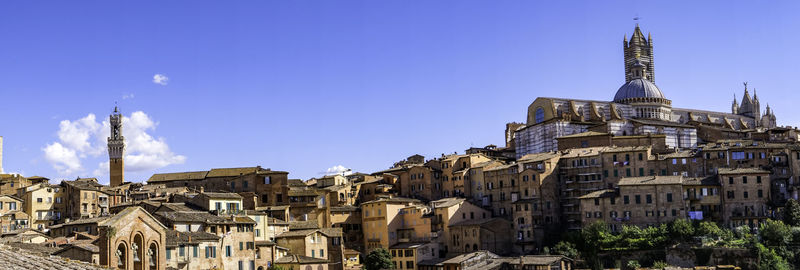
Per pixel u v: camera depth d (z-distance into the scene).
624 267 176.88
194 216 144.50
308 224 187.12
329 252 183.75
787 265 158.75
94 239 134.88
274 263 158.00
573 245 185.62
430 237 199.50
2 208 196.25
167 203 158.50
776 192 187.00
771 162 191.75
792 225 172.38
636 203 185.75
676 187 182.50
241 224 148.00
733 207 181.50
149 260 98.31
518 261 175.12
